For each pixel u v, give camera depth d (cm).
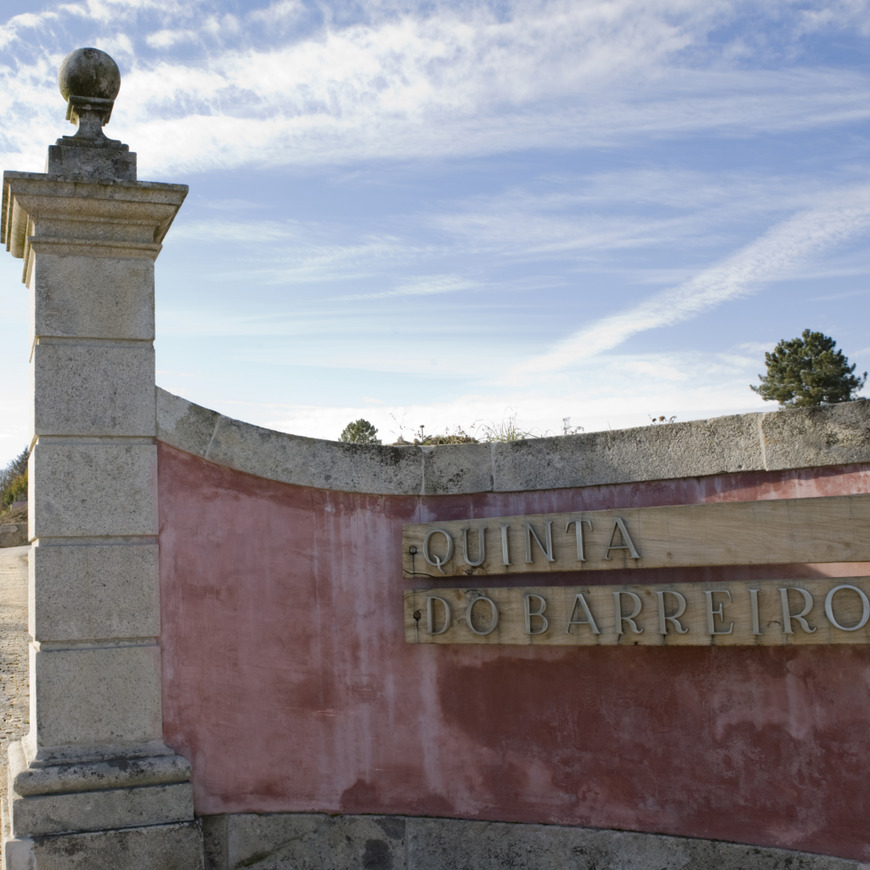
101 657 460
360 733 484
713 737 438
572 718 464
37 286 468
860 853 404
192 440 487
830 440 420
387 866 473
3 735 692
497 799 471
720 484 447
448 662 484
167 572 479
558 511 477
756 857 421
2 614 1320
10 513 3097
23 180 454
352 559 494
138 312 484
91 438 471
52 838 430
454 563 472
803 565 428
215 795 472
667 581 450
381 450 498
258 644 485
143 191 474
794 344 3428
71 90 488
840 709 414
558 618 450
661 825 444
